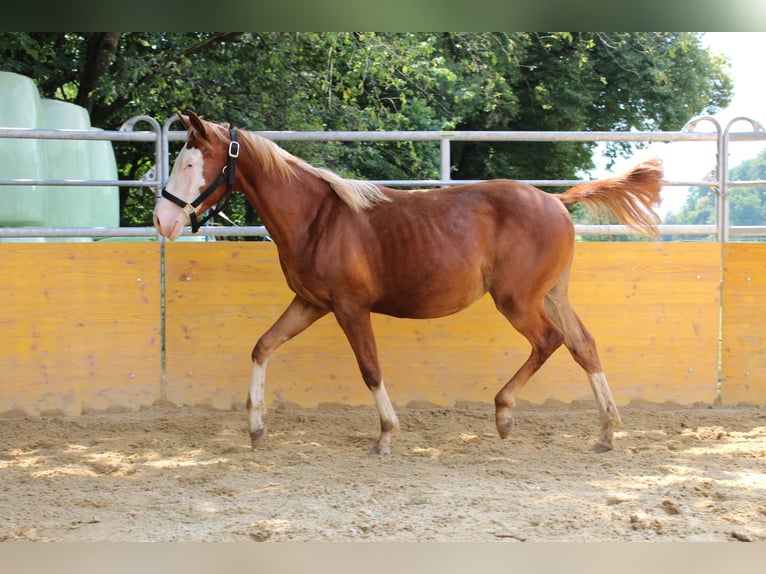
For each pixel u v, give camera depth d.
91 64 10.34
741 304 6.21
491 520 3.50
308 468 4.55
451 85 12.52
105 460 4.74
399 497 3.93
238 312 6.11
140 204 12.31
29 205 6.66
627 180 5.08
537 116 15.32
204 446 5.12
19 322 5.93
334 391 6.13
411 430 5.55
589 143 15.43
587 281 6.15
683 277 6.19
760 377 6.24
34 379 5.95
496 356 6.15
